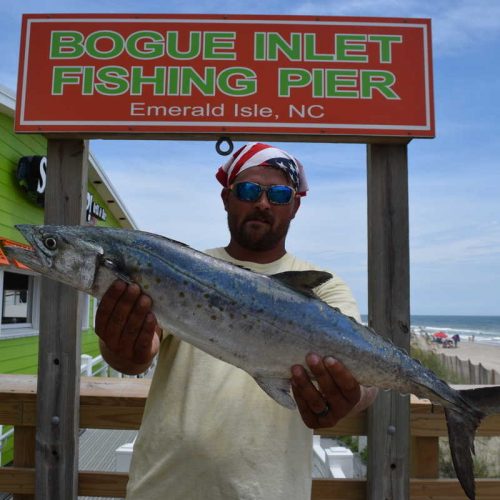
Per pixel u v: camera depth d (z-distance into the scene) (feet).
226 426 6.72
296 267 8.20
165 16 8.88
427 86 8.86
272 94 8.79
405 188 8.96
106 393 9.08
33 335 24.90
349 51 8.89
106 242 6.44
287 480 6.63
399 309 8.75
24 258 6.36
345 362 6.76
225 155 8.92
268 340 6.62
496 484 8.93
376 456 8.55
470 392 7.09
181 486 6.61
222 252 8.45
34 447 8.96
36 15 8.89
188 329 6.55
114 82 8.78
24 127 8.71
